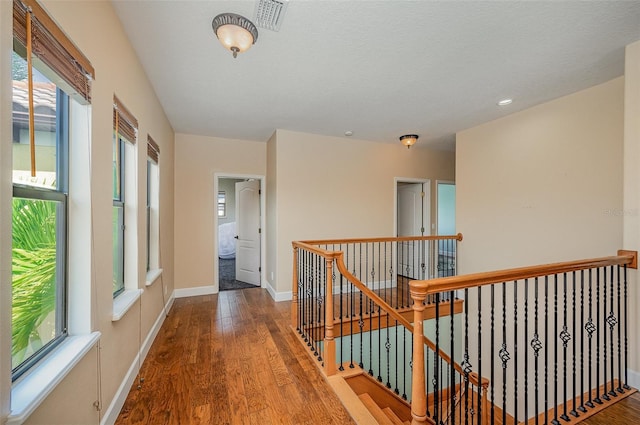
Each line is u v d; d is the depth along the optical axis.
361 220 4.47
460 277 1.31
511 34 1.82
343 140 4.34
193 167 4.12
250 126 3.77
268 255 4.39
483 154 3.58
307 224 4.09
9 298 0.84
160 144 2.98
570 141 2.70
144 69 2.27
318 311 2.76
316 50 2.01
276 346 2.47
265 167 4.57
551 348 2.80
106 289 1.50
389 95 2.79
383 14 1.64
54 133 1.22
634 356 1.97
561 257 2.75
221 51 2.03
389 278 4.70
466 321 1.38
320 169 4.18
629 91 1.94
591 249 2.52
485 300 3.48
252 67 2.25
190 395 1.79
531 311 3.00
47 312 1.17
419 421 1.23
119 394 1.66
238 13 1.64
